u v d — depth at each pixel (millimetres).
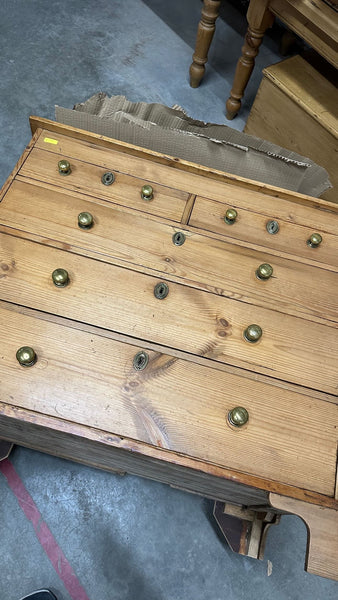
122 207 1129
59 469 1410
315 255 1137
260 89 1831
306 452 924
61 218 1091
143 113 1327
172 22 2445
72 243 1064
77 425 890
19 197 1105
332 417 960
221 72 2303
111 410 912
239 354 990
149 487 1420
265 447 916
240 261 1101
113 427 899
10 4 2350
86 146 1208
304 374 991
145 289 1032
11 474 1386
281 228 1162
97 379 933
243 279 1079
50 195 1119
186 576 1328
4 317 969
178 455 886
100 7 2426
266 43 2441
